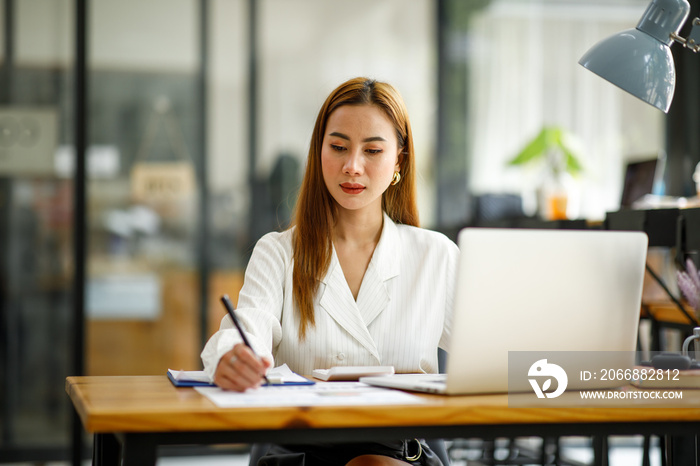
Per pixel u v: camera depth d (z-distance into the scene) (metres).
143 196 4.15
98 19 4.10
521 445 3.68
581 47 4.46
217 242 4.20
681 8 1.74
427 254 1.79
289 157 4.24
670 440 1.55
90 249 4.11
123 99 4.13
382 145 1.67
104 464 1.34
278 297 1.69
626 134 4.49
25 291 4.08
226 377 1.28
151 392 1.27
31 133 4.09
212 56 4.18
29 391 4.06
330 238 1.73
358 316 1.69
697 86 4.17
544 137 4.02
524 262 1.27
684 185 4.17
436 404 1.13
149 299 4.14
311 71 4.26
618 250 1.33
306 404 1.11
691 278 1.91
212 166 4.19
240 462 4.07
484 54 4.40
